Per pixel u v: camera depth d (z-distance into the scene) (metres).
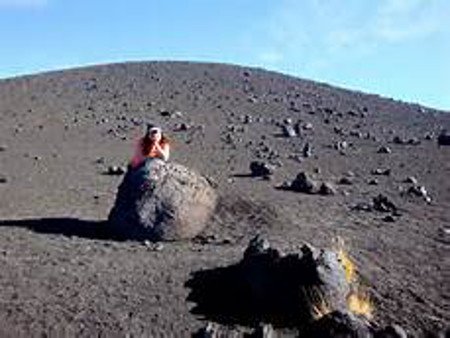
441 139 44.06
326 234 20.70
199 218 20.50
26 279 16.03
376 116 55.12
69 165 34.91
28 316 14.48
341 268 15.25
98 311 14.75
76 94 58.44
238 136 44.75
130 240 19.84
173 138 43.62
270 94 60.91
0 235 20.11
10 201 26.05
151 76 66.00
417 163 37.56
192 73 68.00
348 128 49.38
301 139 44.69
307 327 14.45
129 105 54.59
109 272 16.58
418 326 14.62
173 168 20.95
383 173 34.53
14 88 60.00
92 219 22.67
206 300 15.42
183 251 18.61
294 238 19.98
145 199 20.12
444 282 16.84
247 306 15.23
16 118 49.44
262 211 22.34
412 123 53.19
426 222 23.53
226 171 33.72
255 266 15.58
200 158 37.44
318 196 27.89
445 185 31.44
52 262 17.23
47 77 65.12
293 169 34.81
